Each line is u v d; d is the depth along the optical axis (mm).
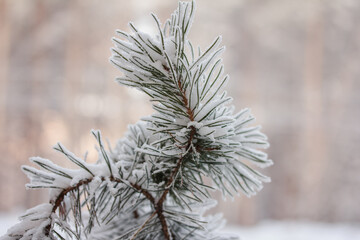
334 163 21500
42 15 23703
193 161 1178
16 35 24406
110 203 1228
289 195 22922
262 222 22406
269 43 25516
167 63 1068
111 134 21859
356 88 24797
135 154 1167
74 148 21406
